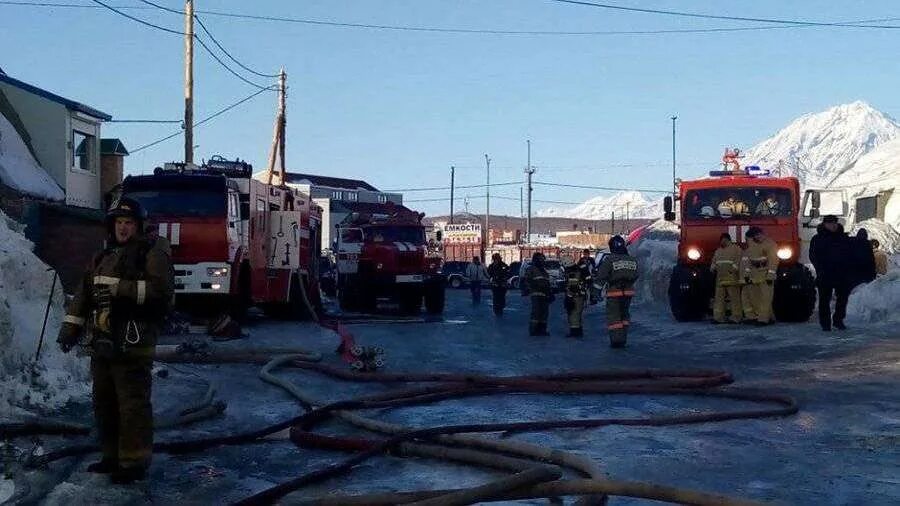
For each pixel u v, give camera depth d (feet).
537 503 19.12
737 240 64.49
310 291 75.77
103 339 20.08
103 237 72.54
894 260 77.71
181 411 28.58
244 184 61.26
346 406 29.78
